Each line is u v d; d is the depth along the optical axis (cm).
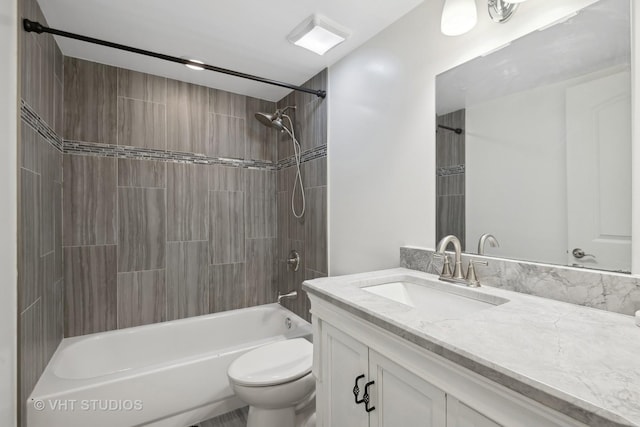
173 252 241
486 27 121
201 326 242
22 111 133
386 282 130
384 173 171
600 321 76
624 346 61
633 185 84
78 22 168
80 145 207
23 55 134
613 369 52
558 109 99
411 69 154
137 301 227
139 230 228
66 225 203
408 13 156
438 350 64
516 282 107
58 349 188
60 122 196
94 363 202
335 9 156
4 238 120
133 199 225
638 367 52
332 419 108
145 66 220
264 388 145
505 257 114
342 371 102
